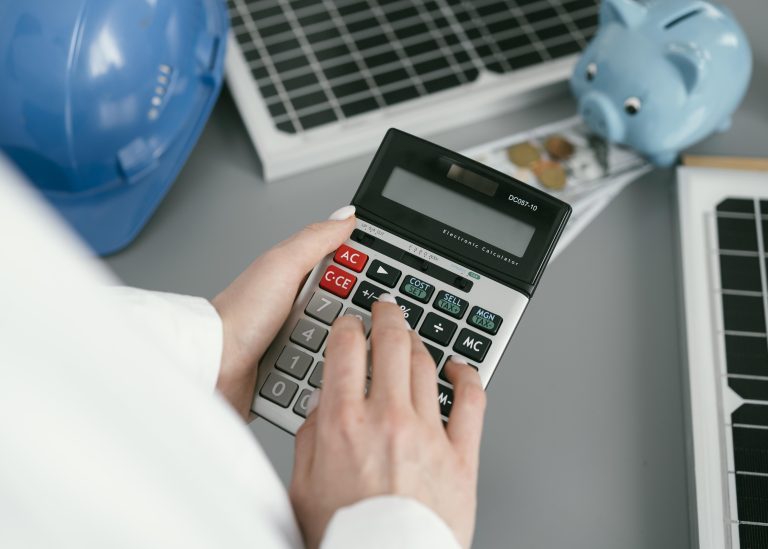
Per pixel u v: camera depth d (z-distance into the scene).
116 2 0.49
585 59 0.55
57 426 0.15
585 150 0.62
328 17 0.65
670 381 0.54
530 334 0.56
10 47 0.48
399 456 0.28
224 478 0.21
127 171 0.55
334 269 0.41
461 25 0.65
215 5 0.58
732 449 0.48
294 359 0.40
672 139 0.54
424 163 0.43
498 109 0.63
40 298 0.15
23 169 0.54
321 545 0.25
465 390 0.34
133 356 0.18
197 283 0.58
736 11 0.67
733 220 0.56
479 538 0.49
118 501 0.17
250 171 0.62
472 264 0.41
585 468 0.51
